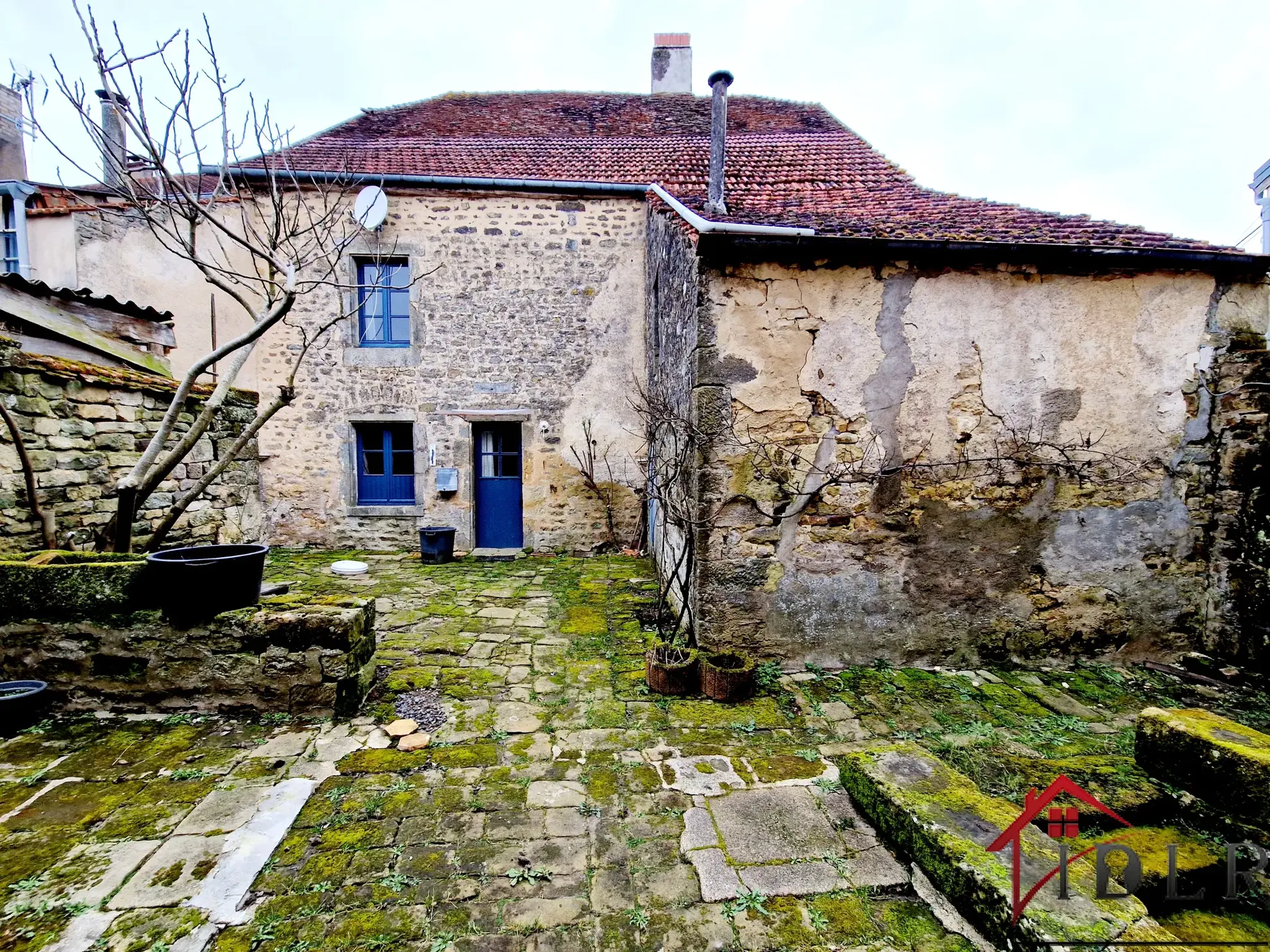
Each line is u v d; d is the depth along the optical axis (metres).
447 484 7.41
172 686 3.03
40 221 6.83
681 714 3.23
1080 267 3.82
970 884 1.82
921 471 3.86
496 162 7.77
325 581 5.97
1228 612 3.97
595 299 7.45
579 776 2.63
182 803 2.34
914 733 3.10
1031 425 3.89
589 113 9.71
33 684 2.99
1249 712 3.39
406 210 7.23
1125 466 3.96
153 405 4.49
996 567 3.95
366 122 9.15
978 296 3.80
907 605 3.92
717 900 1.95
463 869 2.05
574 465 7.54
